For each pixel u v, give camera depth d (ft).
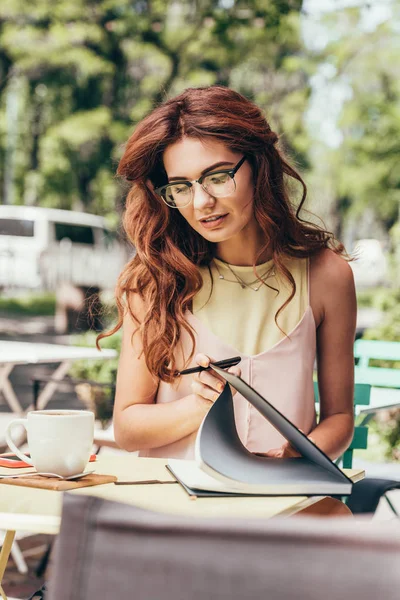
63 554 2.56
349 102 63.10
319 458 4.98
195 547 2.45
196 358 5.84
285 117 61.72
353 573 2.33
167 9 54.75
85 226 57.21
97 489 4.91
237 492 4.73
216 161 6.60
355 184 67.62
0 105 64.23
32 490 4.83
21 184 69.31
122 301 7.19
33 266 55.06
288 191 7.65
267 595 2.38
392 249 47.34
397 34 58.85
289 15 49.73
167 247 7.14
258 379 7.09
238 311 7.26
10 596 11.14
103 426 17.99
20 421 5.24
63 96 61.00
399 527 2.38
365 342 14.12
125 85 59.47
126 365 7.07
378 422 19.90
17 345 18.17
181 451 6.78
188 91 6.91
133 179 7.08
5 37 54.13
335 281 7.44
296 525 2.41
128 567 2.50
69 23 53.83
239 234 7.30
